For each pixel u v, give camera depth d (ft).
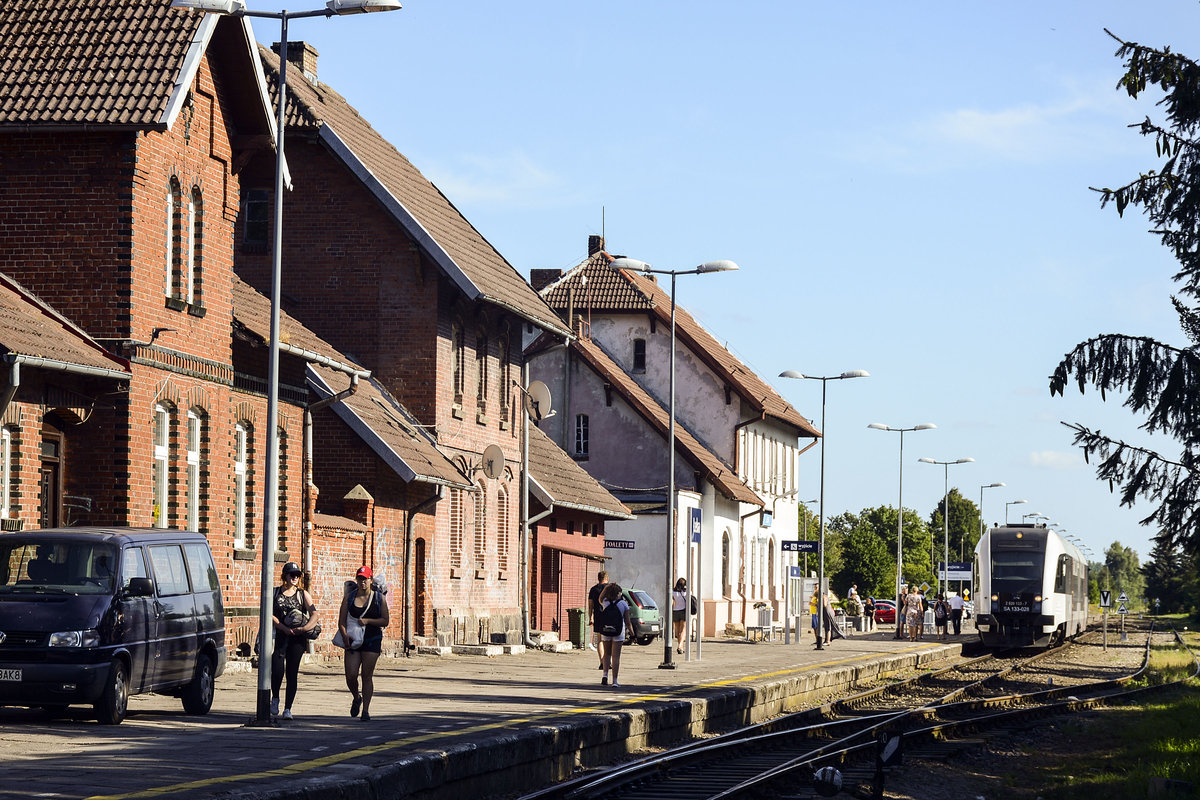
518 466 155.43
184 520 90.02
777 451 271.69
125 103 83.20
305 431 107.86
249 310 104.06
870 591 476.54
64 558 64.69
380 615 68.90
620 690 93.86
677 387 234.58
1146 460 73.10
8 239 84.79
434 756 54.29
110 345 83.66
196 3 68.49
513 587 152.35
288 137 133.18
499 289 140.67
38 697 61.62
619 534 208.33
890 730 91.15
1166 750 82.89
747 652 161.79
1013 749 88.22
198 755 54.08
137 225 84.69
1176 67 72.49
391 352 134.00
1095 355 72.69
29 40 87.30
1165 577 569.64
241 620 97.25
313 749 56.54
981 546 196.95
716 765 73.10
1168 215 72.95
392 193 132.77
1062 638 204.95
